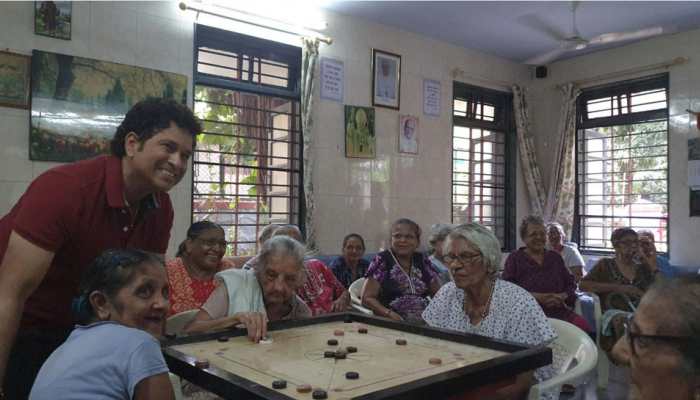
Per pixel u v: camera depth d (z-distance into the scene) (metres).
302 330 2.06
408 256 3.71
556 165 7.13
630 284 4.11
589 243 7.08
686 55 6.18
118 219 1.68
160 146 1.58
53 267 1.65
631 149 6.71
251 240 5.29
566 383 1.94
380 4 5.55
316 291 3.42
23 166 4.08
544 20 5.96
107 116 4.38
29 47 4.11
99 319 1.47
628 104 6.75
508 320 2.18
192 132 1.65
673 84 6.27
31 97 4.09
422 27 6.21
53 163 4.18
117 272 1.44
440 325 2.37
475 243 2.20
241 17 5.04
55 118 4.17
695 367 0.87
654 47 6.43
